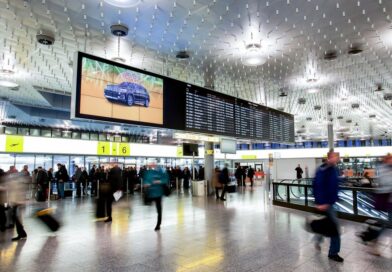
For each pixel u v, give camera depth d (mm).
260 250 5113
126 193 16391
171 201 12242
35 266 4426
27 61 8398
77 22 6043
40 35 6496
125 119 6852
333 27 6312
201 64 8750
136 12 5645
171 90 8031
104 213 8656
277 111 12109
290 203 10008
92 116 6234
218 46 7355
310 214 8664
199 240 5809
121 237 6109
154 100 7547
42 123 19328
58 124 19625
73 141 20172
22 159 18844
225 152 12242
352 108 15578
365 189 7109
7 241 5891
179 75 9867
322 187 4676
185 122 8273
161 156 25156
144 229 6855
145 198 7004
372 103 14352
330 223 4598
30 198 13938
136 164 24203
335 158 4676
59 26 6223
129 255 4898
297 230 6605
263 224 7289
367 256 4754
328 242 5562
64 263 4543
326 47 7441
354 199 7535
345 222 7371
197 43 7188
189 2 5285
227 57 8164
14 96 13039
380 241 5586
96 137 23875
